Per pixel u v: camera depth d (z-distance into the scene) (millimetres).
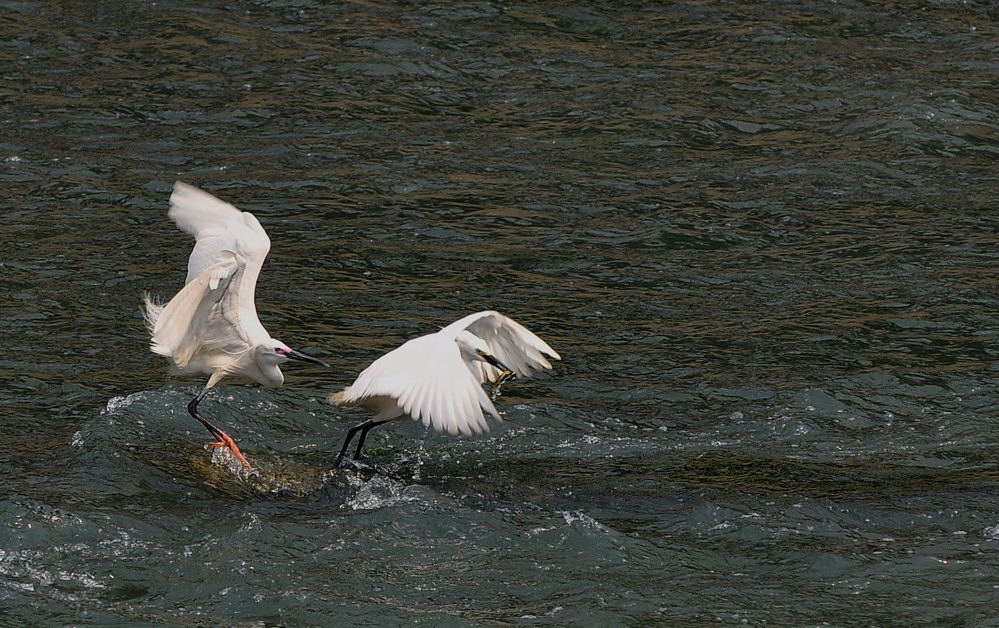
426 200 19562
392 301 16094
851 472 11836
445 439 12539
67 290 15898
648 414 13219
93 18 26641
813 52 25969
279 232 18219
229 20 26766
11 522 10008
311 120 22531
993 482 11602
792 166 21047
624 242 18266
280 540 10172
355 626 9008
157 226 18219
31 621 8891
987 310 15914
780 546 10328
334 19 26984
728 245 18234
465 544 10266
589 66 25266
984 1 28531
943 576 9805
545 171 20797
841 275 17125
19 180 19547
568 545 10250
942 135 22109
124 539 10023
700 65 25375
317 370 14055
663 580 9758
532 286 16734
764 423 12914
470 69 25000
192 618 9031
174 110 22719
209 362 11461
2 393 12922
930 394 13609
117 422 12109
